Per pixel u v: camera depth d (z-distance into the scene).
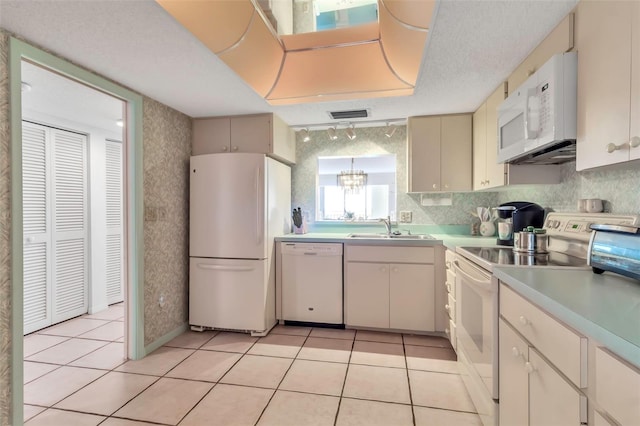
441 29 1.48
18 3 1.30
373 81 1.91
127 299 2.29
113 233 3.56
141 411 1.70
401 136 3.31
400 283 2.71
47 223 2.89
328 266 2.85
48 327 2.89
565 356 0.84
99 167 3.37
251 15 1.42
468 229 3.15
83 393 1.86
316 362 2.23
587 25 1.21
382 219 3.29
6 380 1.54
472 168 2.74
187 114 2.85
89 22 1.45
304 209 3.51
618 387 0.64
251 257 2.70
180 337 2.69
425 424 1.59
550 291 0.96
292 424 1.59
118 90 2.13
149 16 1.40
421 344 2.53
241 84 2.15
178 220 2.77
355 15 2.09
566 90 1.30
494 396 1.37
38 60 1.65
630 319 0.72
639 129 0.96
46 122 2.83
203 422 1.61
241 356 2.33
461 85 2.13
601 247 1.16
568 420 0.82
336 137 3.44
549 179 1.98
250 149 2.86
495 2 1.29
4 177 1.53
